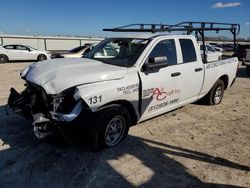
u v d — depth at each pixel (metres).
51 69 4.24
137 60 4.49
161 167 3.85
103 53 5.07
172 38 5.23
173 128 5.31
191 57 5.66
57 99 3.75
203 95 6.41
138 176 3.60
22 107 4.39
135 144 4.52
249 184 3.54
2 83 9.82
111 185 3.38
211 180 3.59
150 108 4.78
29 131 4.84
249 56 13.40
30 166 3.74
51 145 4.33
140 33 5.26
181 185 3.45
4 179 3.43
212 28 6.25
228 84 7.32
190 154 4.27
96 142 4.02
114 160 3.97
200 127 5.45
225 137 5.00
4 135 4.66
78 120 3.77
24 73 4.79
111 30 5.67
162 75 4.83
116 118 4.21
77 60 4.84
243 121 5.94
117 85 4.08
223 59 6.91
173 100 5.29
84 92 3.71
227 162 4.08
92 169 3.71
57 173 3.59
